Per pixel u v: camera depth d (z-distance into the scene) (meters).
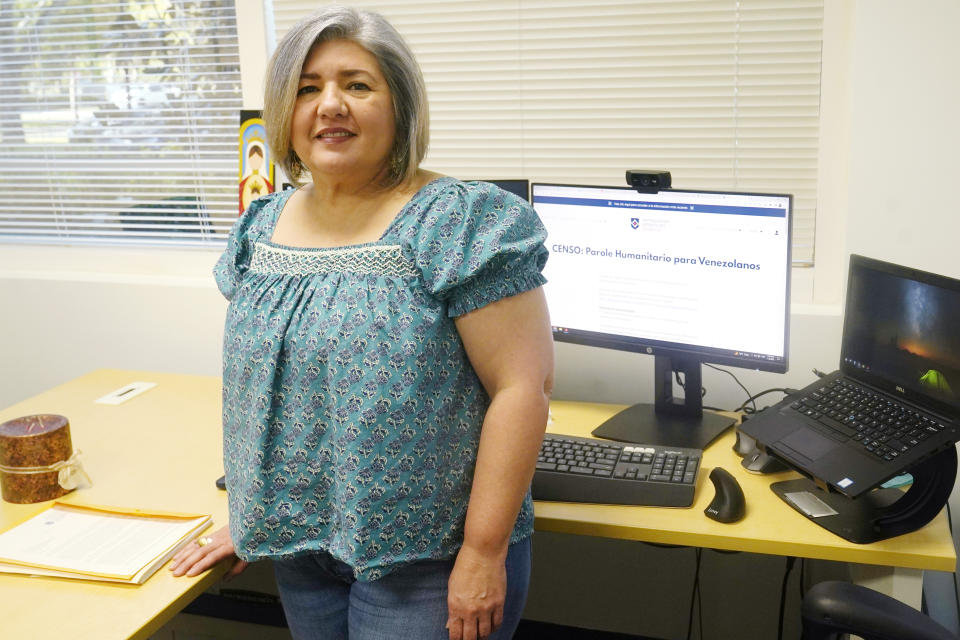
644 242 1.81
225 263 1.42
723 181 2.18
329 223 1.31
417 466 1.21
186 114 2.53
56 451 1.58
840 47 2.01
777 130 2.11
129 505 1.57
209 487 1.64
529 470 1.23
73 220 2.70
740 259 1.71
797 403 1.64
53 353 2.61
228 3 2.43
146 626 1.23
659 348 1.83
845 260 2.01
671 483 1.56
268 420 1.24
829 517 1.46
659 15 2.12
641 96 2.17
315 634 1.39
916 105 1.89
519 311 1.22
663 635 2.33
